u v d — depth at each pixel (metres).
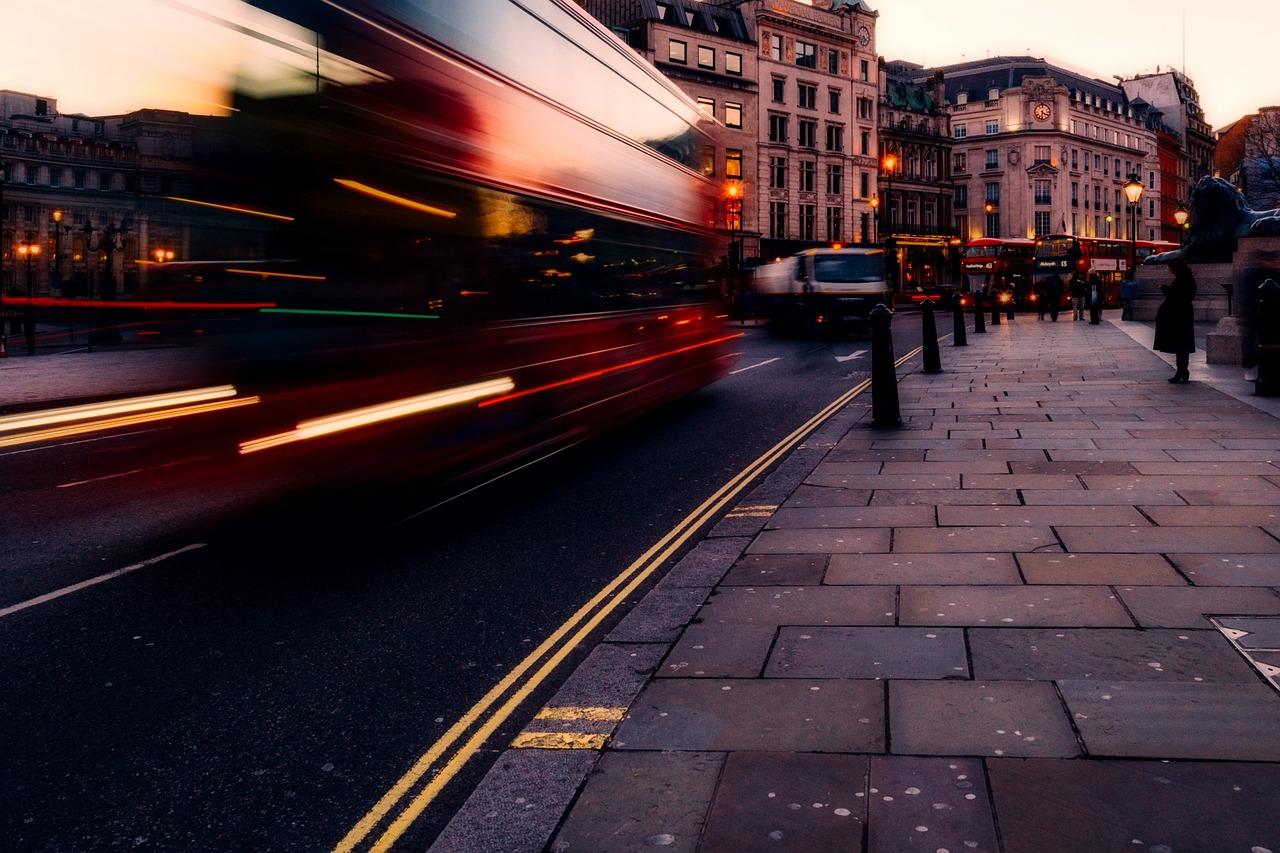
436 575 5.47
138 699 3.80
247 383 5.07
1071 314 47.88
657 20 60.06
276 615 4.79
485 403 6.48
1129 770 2.85
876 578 4.90
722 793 2.82
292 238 5.10
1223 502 6.20
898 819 2.64
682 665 3.83
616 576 5.39
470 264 6.27
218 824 2.88
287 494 6.60
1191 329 13.15
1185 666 3.60
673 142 11.56
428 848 2.68
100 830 2.86
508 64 6.79
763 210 65.81
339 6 5.14
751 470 8.53
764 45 65.81
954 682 3.55
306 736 3.46
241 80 4.74
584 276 8.30
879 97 76.56
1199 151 127.62
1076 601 4.39
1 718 3.65
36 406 8.44
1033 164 93.31
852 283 28.89
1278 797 2.68
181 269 4.71
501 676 3.98
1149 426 9.51
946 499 6.64
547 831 2.68
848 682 3.59
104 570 5.63
